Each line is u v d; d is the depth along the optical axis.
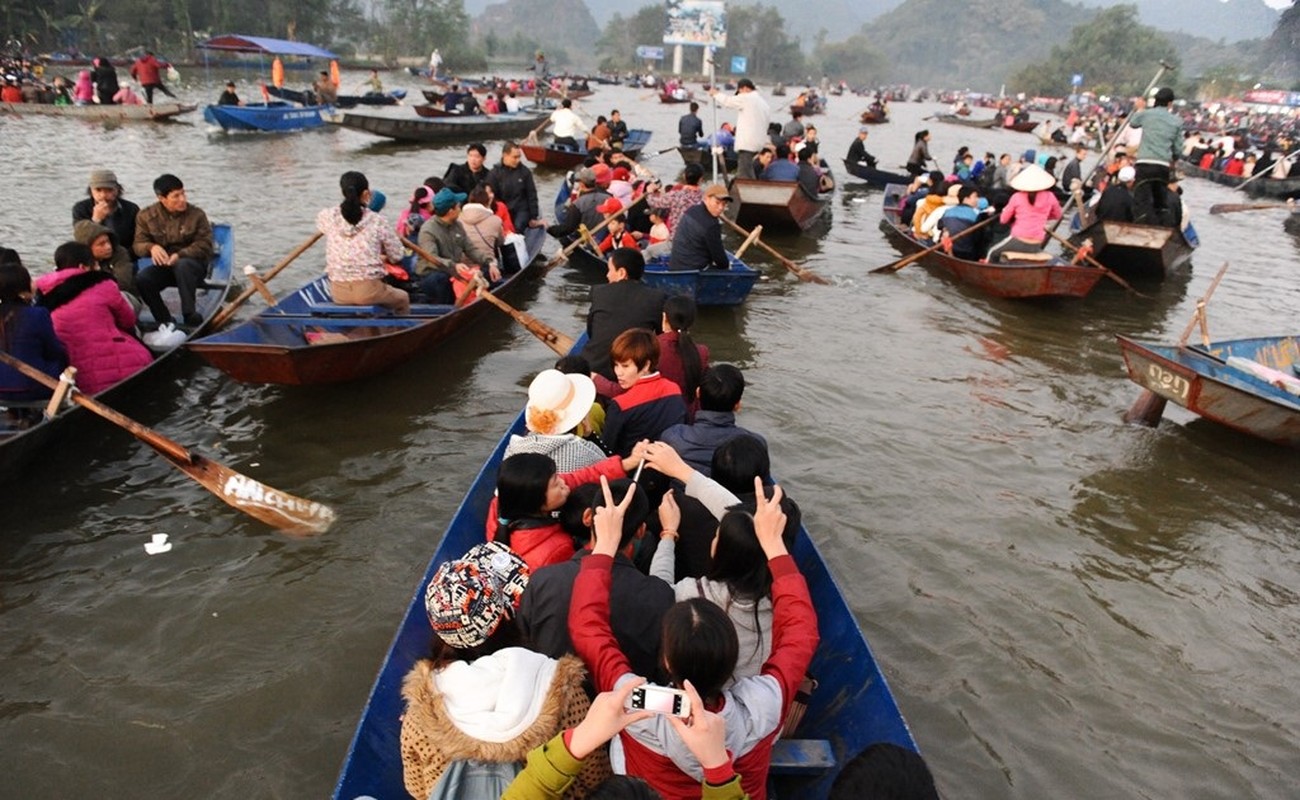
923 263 12.34
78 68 43.62
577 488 3.21
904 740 2.88
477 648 2.79
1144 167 11.50
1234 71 105.12
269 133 21.81
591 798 1.70
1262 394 6.40
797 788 3.01
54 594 4.29
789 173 14.20
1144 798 3.47
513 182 10.48
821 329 9.04
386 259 7.09
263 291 6.88
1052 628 4.47
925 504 5.59
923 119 52.91
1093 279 9.70
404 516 5.12
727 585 2.76
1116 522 5.53
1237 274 13.13
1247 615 4.68
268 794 3.28
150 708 3.65
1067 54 120.94
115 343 5.71
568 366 4.74
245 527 4.94
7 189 13.30
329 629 4.16
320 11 74.88
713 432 3.95
